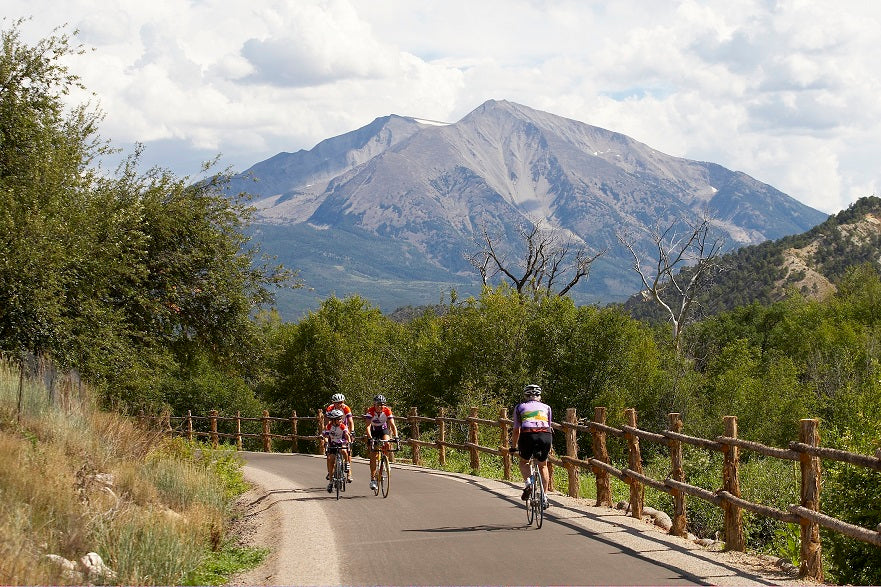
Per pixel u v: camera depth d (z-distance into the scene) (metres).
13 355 20.42
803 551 9.95
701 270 74.50
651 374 48.50
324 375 55.66
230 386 59.38
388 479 18.09
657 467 30.31
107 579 9.95
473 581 9.82
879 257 171.12
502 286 49.03
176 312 31.20
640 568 10.32
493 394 43.88
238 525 15.77
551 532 12.96
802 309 89.44
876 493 12.01
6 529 9.68
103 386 24.39
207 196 31.92
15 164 24.06
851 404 38.22
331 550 12.12
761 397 49.59
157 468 17.20
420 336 55.31
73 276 23.81
